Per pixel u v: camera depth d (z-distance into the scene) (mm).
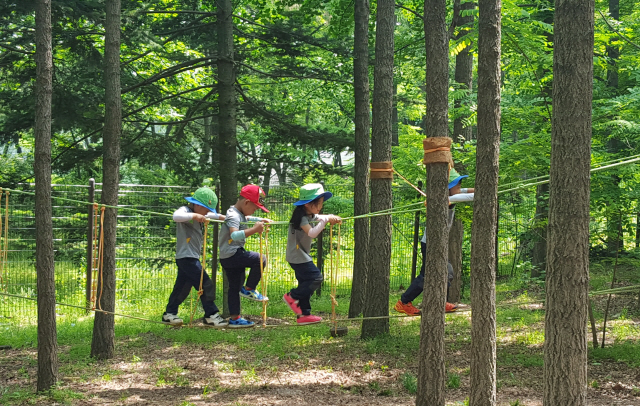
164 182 17906
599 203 8523
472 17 11570
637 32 11109
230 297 6457
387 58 8977
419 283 7172
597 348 8016
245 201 6426
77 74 11633
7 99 10945
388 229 9109
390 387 6891
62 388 6910
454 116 11367
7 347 9414
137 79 12547
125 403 6430
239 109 12602
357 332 9781
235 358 8469
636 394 6320
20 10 10148
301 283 6340
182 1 12805
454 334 9555
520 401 6191
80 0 10297
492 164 4887
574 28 3801
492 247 4934
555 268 3871
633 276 8633
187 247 6574
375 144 8984
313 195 6184
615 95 11195
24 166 16703
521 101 9938
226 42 11711
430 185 5516
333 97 22328
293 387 6949
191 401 6457
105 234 8500
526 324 9922
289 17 12703
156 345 9406
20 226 11445
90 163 11672
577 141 3805
